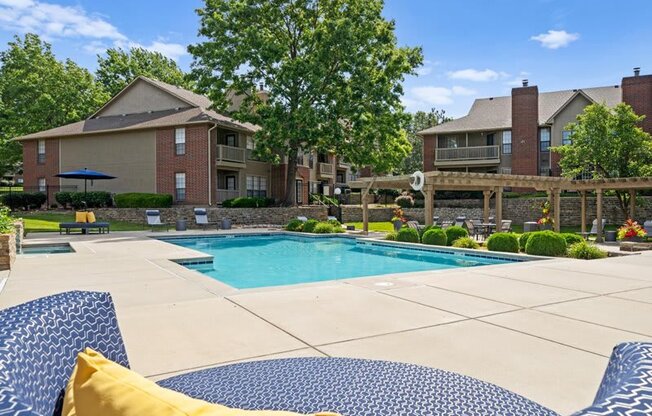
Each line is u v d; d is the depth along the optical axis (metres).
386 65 23.39
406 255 13.27
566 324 4.41
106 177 20.44
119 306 5.10
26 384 1.15
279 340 3.88
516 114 29.02
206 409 1.03
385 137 24.11
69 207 24.08
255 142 23.45
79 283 6.55
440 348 3.69
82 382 1.12
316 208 25.02
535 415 1.59
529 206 24.94
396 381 1.92
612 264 8.62
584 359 3.46
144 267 8.17
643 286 6.37
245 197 25.23
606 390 1.23
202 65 23.88
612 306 5.17
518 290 6.06
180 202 24.33
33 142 27.25
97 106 34.06
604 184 15.96
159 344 3.76
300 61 22.20
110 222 22.41
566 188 17.05
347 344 3.79
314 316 4.68
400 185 18.48
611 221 23.72
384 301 5.38
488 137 31.05
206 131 23.72
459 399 1.71
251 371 2.08
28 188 27.34
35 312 1.44
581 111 27.80
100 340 1.65
